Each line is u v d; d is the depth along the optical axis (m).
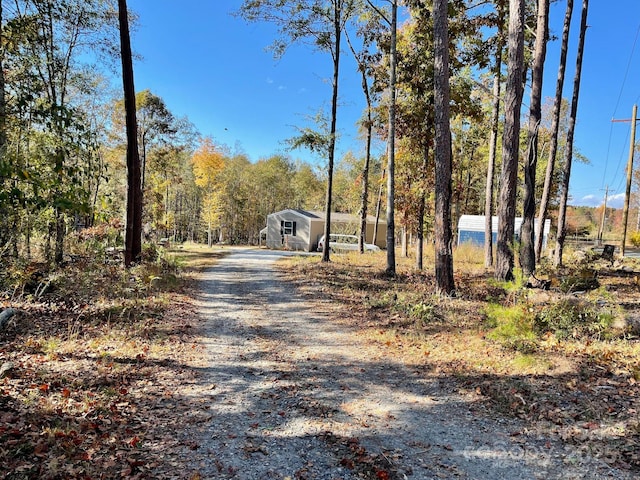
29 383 4.71
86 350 6.13
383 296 10.30
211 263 18.55
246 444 3.83
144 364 5.80
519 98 10.70
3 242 8.12
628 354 5.73
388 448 3.79
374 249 28.19
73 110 5.80
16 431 3.59
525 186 11.09
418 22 13.47
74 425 3.87
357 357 6.45
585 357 5.66
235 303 10.39
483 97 17.25
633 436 3.74
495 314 6.73
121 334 7.00
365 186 24.19
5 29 7.27
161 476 3.24
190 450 3.68
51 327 7.04
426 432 4.09
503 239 10.94
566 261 16.95
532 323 6.62
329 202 18.16
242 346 7.00
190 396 4.90
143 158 24.45
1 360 5.39
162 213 30.73
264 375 5.68
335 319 8.83
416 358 6.29
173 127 26.05
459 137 21.08
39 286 9.00
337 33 15.95
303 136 16.27
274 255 23.56
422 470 3.44
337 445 3.85
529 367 5.44
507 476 3.34
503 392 4.81
